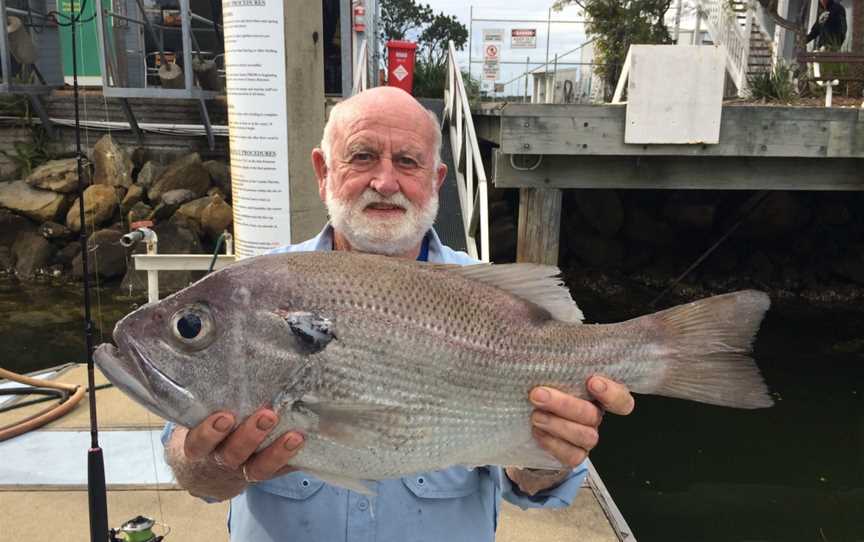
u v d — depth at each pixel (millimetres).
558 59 17375
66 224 12258
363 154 2111
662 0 17625
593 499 3758
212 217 11672
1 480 3588
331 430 1578
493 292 1821
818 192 12578
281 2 4691
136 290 11477
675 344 1873
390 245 2154
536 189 8008
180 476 1756
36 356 8961
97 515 2652
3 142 13344
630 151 7520
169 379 1481
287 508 1923
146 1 12922
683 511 5699
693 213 12625
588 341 1837
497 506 2180
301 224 5055
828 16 13391
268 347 1524
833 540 5258
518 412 1767
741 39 15391
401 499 1929
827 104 9766
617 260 13227
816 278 12492
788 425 7574
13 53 12727
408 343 1652
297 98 4883
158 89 11711
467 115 8094
